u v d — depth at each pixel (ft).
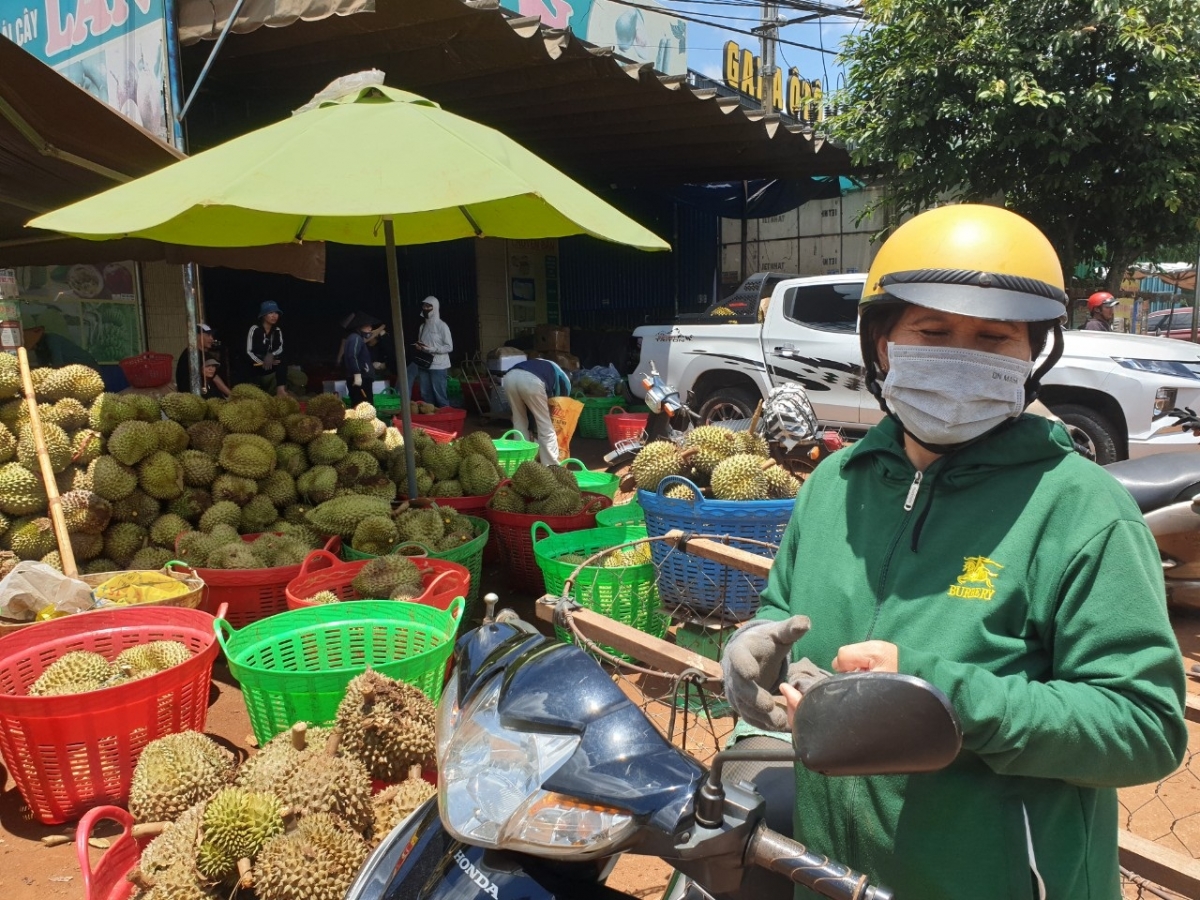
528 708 3.99
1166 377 21.40
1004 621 4.05
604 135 35.45
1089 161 30.48
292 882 6.30
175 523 14.65
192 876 6.56
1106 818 4.26
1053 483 4.04
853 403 26.37
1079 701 3.61
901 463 4.55
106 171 17.65
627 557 13.24
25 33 26.76
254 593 13.02
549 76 27.86
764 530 12.28
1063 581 3.88
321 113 12.00
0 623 10.66
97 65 24.11
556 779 3.66
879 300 4.43
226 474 15.17
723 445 14.57
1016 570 4.01
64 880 8.37
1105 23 28.12
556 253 54.03
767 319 28.45
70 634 10.27
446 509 15.67
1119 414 21.84
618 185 47.21
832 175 43.57
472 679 4.58
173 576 12.12
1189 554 13.82
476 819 3.80
